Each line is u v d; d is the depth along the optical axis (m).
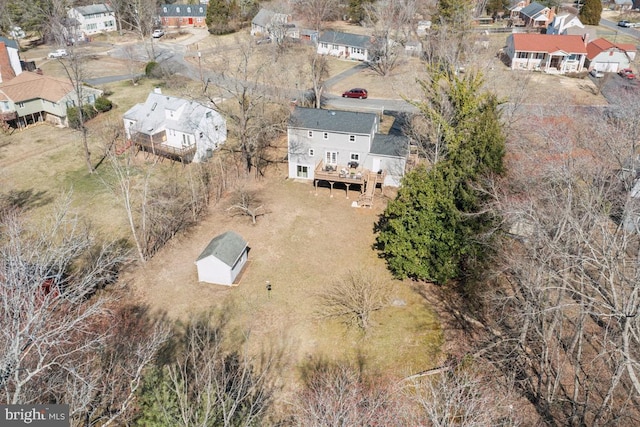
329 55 86.56
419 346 27.92
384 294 31.97
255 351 27.70
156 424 16.53
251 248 36.78
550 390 22.86
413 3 75.94
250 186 45.62
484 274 28.20
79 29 96.00
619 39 84.69
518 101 44.06
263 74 67.12
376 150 44.28
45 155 51.22
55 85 59.53
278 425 22.97
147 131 50.16
